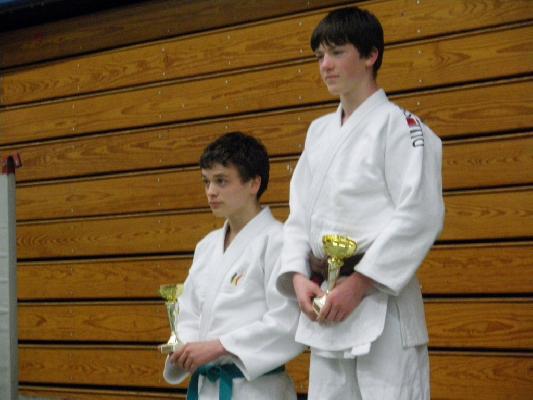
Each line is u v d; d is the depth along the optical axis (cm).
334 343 443
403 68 775
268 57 861
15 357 780
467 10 747
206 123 896
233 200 532
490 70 734
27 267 1016
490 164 727
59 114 1000
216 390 516
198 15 908
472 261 730
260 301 526
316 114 830
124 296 943
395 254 432
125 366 934
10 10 984
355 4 810
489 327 719
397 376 440
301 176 499
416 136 450
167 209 920
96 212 969
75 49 991
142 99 940
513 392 705
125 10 958
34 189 1016
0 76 1047
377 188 453
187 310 557
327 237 436
